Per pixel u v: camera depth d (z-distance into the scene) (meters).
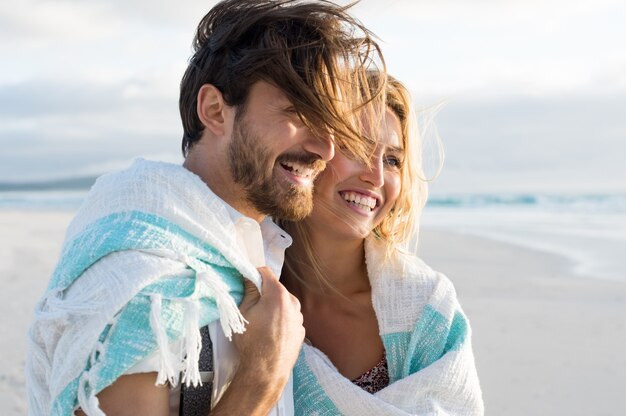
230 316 1.76
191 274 1.79
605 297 8.30
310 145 1.91
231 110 1.92
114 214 1.86
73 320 1.71
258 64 1.87
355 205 2.36
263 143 1.88
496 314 7.32
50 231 18.20
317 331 2.52
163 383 1.69
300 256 2.51
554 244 15.26
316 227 2.43
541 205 38.69
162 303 1.71
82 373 1.67
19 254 12.12
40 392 1.84
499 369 5.38
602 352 5.84
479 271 10.55
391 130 2.42
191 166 2.03
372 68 2.32
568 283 9.41
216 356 1.85
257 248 2.01
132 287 1.69
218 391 1.86
